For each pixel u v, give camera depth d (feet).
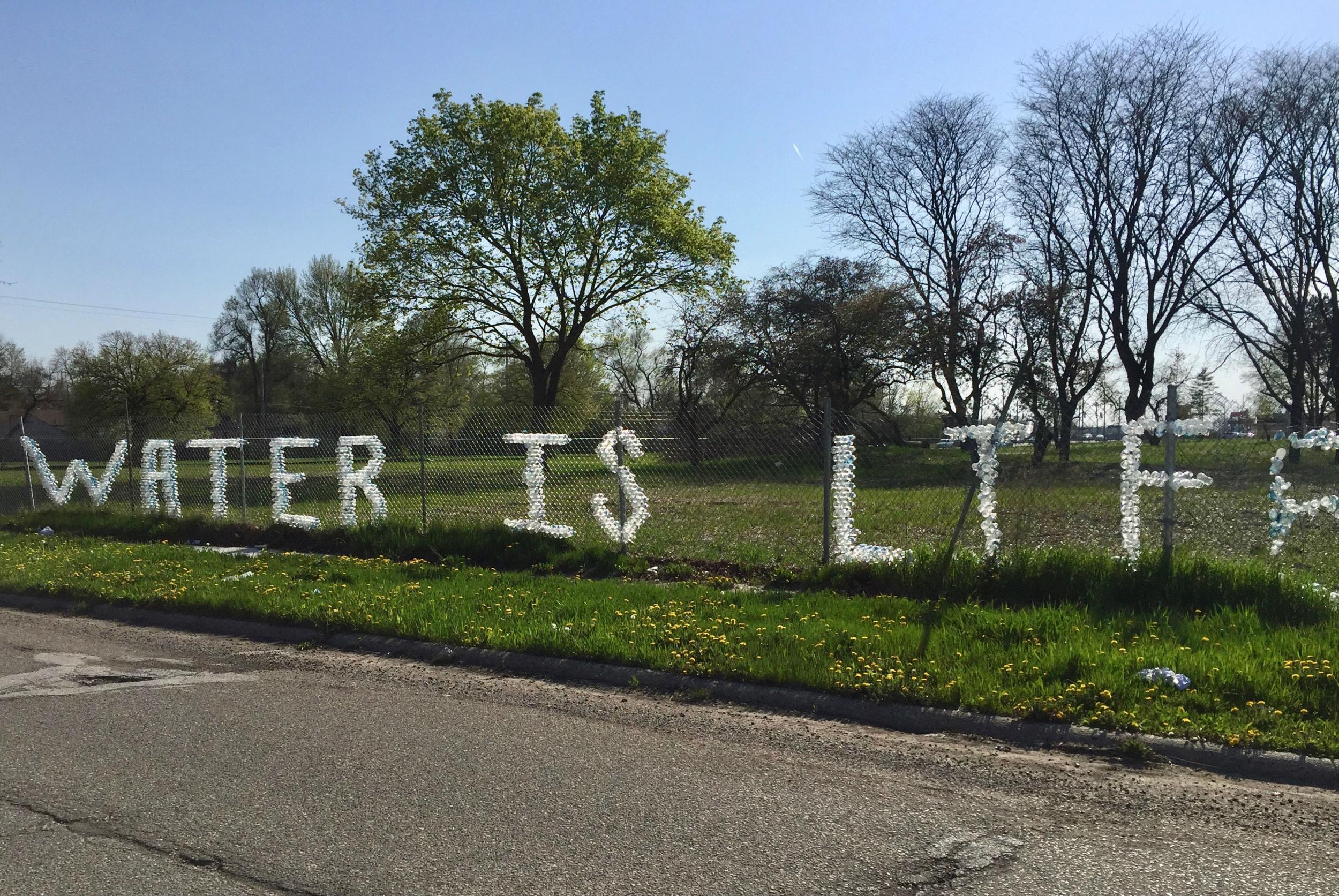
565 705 18.28
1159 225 99.81
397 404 116.16
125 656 22.95
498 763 14.94
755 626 22.35
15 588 31.24
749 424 34.91
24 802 13.38
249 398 206.80
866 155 120.57
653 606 24.85
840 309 102.78
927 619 22.13
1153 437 34.47
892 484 42.32
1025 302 100.07
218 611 26.76
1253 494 33.35
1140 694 16.48
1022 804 13.12
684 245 100.17
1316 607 21.38
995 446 26.86
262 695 19.21
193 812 12.94
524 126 95.86
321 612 25.08
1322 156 92.89
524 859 11.41
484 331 105.29
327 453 45.65
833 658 19.56
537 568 32.48
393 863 11.32
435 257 99.60
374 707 18.20
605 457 34.01
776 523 39.37
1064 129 101.09
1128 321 103.55
